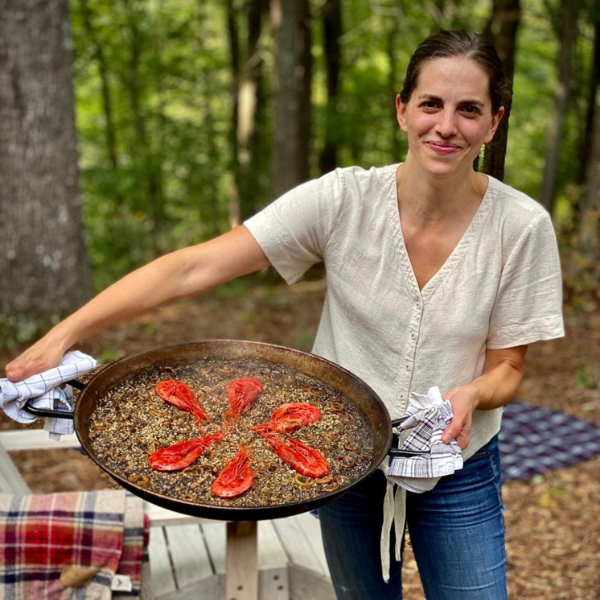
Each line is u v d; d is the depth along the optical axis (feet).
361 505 6.40
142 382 6.29
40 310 19.51
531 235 5.70
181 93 43.42
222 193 48.11
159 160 38.96
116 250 37.40
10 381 5.49
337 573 6.77
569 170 40.75
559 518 12.66
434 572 6.24
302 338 22.81
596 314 21.97
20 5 18.16
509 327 5.97
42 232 19.26
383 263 5.86
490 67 5.21
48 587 7.84
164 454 5.37
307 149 37.88
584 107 41.73
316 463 5.33
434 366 5.98
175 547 9.30
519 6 27.27
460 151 5.33
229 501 4.97
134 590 7.97
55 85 18.97
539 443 15.30
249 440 5.69
